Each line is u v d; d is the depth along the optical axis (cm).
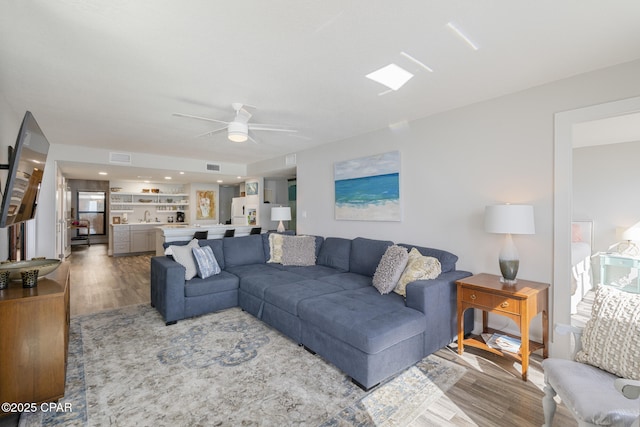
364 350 210
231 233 574
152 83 264
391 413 189
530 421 183
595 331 167
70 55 216
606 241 471
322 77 253
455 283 281
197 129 411
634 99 224
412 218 370
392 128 394
